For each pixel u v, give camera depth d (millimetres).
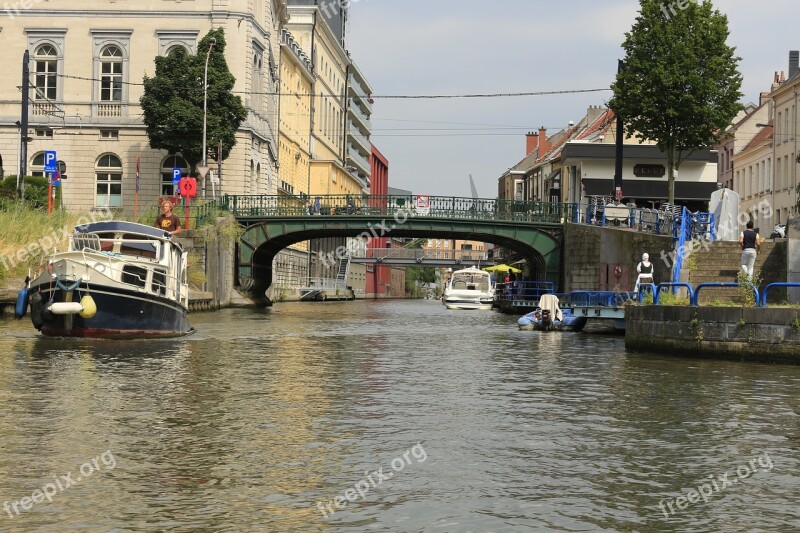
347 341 28062
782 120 73438
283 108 83312
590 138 80375
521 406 14836
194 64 57188
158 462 10570
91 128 63594
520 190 115188
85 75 64188
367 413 13945
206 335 29016
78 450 11078
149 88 57281
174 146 57844
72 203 63594
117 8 64062
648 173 70562
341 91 121812
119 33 64062
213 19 63719
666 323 23016
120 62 64250
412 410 14305
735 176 85812
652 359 22359
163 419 13086
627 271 44000
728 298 31750
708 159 70125
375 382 17641
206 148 57906
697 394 16250
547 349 25703
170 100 57031
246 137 63000
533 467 10656
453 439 12086
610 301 32781
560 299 38094
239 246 54969
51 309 24547
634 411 14414
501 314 54969
